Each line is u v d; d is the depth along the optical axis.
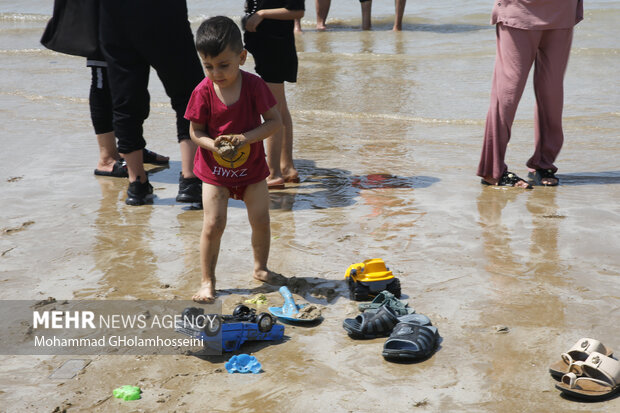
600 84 9.36
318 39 13.63
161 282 3.91
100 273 4.05
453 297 3.66
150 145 7.23
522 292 3.70
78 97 9.27
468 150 6.89
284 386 2.86
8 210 5.20
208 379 2.93
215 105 3.71
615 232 4.56
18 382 2.93
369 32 14.12
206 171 3.73
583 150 6.82
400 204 5.26
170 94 5.31
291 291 3.79
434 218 4.91
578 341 2.99
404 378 2.90
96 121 6.00
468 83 9.73
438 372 2.95
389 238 4.54
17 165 6.42
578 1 5.66
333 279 3.93
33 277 4.00
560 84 5.60
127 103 5.20
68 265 4.17
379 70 10.73
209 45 3.48
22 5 19.23
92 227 4.84
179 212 5.17
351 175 6.14
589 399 2.71
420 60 11.28
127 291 3.80
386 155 6.78
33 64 11.85
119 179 6.02
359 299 3.67
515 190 5.60
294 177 5.95
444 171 6.20
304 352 3.15
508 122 5.59
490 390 2.80
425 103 8.80
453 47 12.15
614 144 6.96
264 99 3.71
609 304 3.53
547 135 5.76
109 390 2.87
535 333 3.25
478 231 4.64
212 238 3.69
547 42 5.60
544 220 4.84
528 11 5.47
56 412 2.71
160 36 5.02
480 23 14.37
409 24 14.73
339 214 5.05
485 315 3.45
